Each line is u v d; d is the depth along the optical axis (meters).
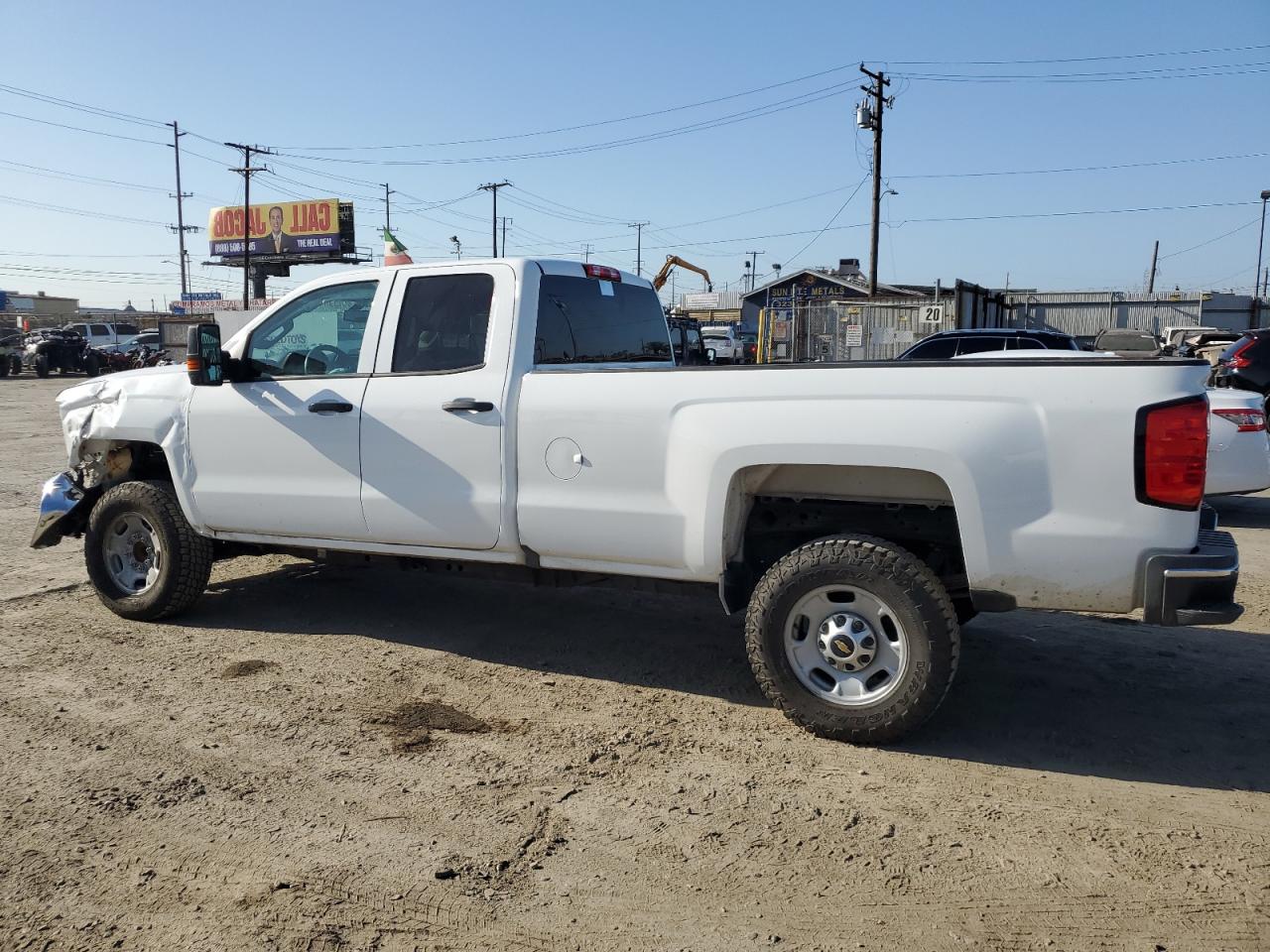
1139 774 3.83
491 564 4.98
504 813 3.48
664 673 4.97
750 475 4.28
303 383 5.18
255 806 3.52
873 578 3.90
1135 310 40.75
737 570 4.39
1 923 2.82
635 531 4.35
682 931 2.82
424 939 2.78
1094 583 3.67
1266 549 8.05
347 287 5.23
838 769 3.86
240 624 5.74
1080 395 3.65
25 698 4.53
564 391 4.50
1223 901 2.96
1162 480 3.57
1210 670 5.01
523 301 4.76
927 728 4.27
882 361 3.97
